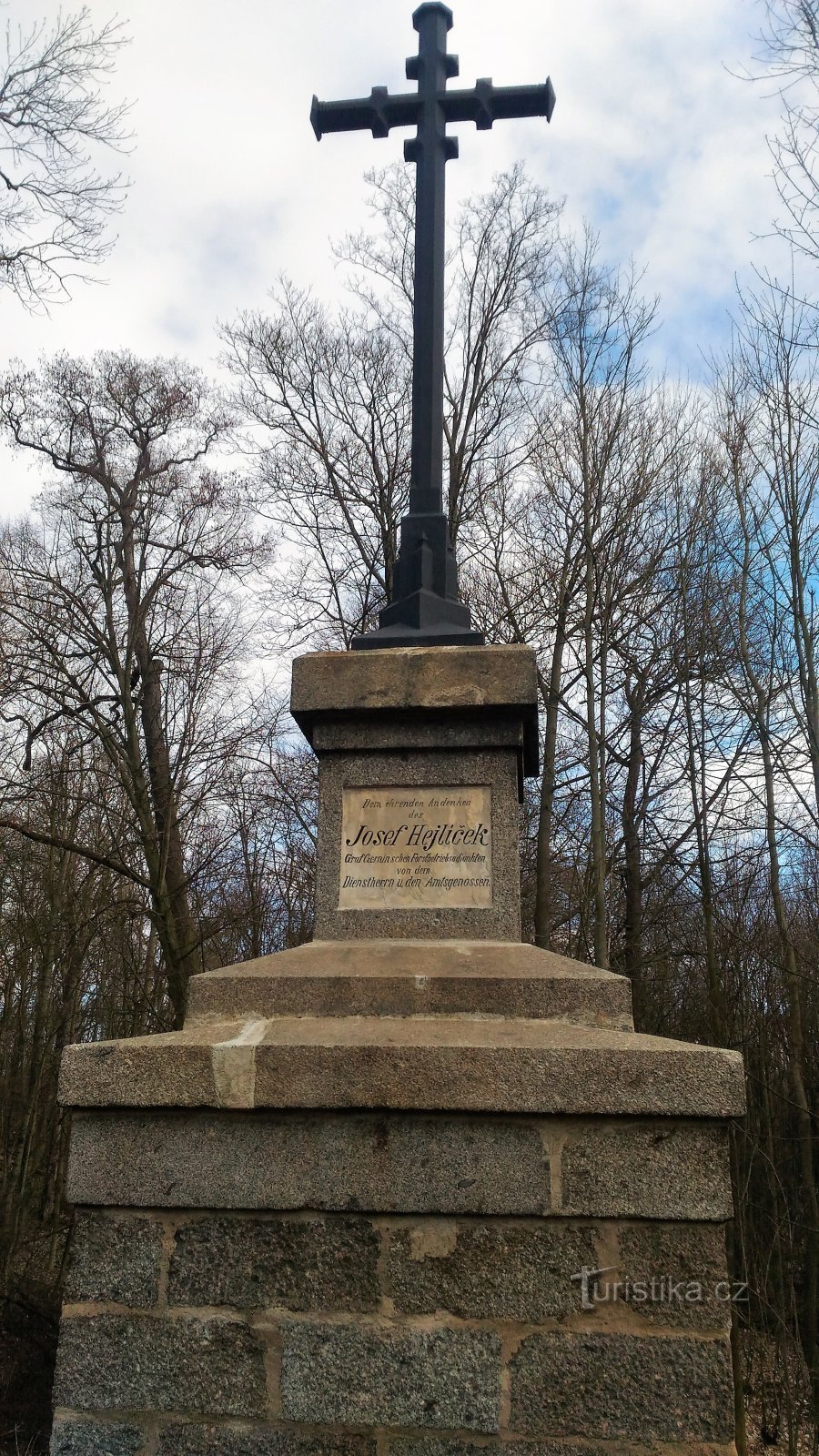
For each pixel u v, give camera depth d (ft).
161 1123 9.95
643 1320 9.17
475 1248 9.45
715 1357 9.02
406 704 12.01
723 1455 8.80
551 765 45.32
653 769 50.26
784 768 41.34
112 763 45.14
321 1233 9.61
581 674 47.93
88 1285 9.72
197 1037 10.23
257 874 50.08
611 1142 9.49
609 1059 9.55
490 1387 9.11
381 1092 9.62
